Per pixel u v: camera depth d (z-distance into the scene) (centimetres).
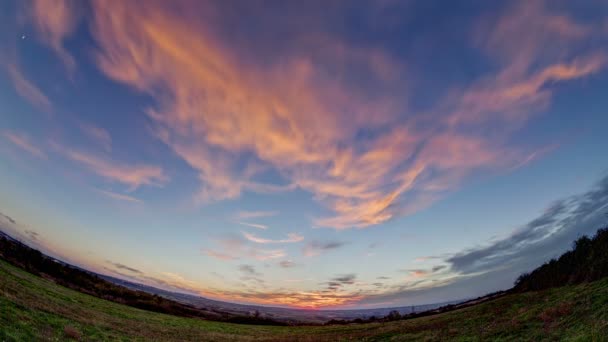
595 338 1585
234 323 7712
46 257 7281
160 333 3547
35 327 1930
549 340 1958
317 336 4572
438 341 2905
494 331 2658
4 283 2959
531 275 5988
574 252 4762
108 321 3297
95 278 7906
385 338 3650
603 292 2478
